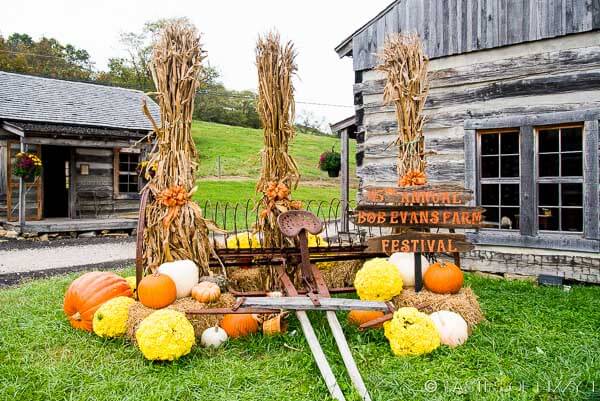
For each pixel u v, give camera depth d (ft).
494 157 21.86
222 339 12.34
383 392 9.60
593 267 18.92
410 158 16.44
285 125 15.79
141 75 132.77
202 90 145.07
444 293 13.74
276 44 15.55
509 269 20.92
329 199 63.98
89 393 9.64
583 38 19.21
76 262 28.14
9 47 134.41
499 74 21.06
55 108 44.32
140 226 13.62
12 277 23.73
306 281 13.56
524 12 20.36
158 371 10.74
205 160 89.76
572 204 20.27
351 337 12.66
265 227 15.76
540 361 11.09
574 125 19.52
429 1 22.97
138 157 48.44
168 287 12.62
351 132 34.01
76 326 13.65
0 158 40.27
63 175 48.57
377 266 13.70
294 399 9.33
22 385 9.95
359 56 25.35
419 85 16.70
